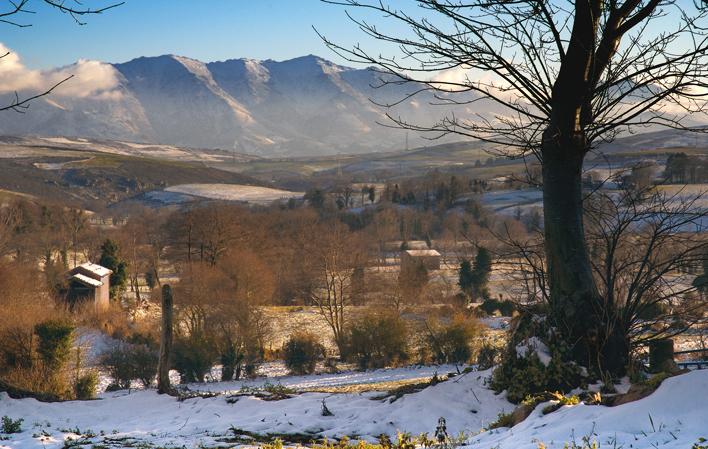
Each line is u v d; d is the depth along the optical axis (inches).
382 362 2012.8
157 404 676.1
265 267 2775.6
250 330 2021.4
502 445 291.3
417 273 2918.3
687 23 414.9
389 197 7450.8
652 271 480.4
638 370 470.9
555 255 490.6
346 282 2657.5
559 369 467.8
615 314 476.4
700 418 258.8
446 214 6171.3
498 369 501.4
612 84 464.8
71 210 4840.1
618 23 460.8
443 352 1980.8
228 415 565.0
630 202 489.1
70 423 600.4
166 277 4635.8
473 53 437.1
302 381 1722.4
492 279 3398.1
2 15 249.8
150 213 6038.4
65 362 1279.5
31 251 3870.6
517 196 6643.7
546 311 504.7
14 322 1309.1
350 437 451.8
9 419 553.3
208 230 3235.7
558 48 460.8
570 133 476.1
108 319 2544.3
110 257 3467.0
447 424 458.3
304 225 3909.9
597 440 259.4
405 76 435.2
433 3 422.0
